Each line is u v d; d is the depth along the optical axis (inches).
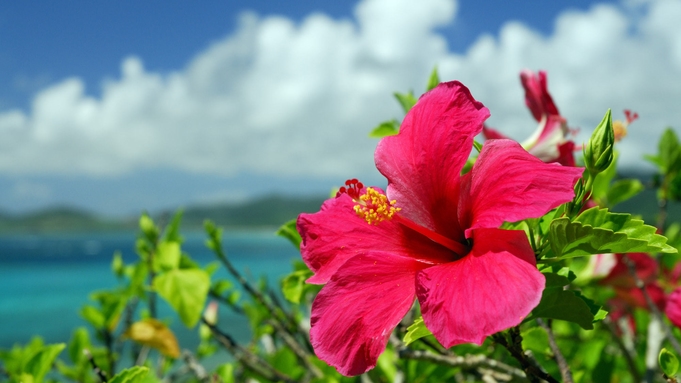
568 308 10.3
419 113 11.2
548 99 14.2
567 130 14.1
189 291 17.3
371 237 11.5
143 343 18.6
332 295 10.4
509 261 9.2
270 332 23.6
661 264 21.2
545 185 9.3
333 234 11.6
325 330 10.2
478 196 10.1
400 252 11.2
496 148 10.1
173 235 20.2
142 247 22.6
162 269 18.0
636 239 9.1
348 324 10.2
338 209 11.9
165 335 18.7
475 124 10.5
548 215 10.9
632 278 16.4
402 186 11.3
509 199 9.5
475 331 8.8
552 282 10.2
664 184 21.1
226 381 17.6
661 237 9.7
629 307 19.3
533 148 14.1
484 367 12.8
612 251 9.5
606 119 10.4
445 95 10.9
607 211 10.2
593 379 18.5
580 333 22.4
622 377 21.4
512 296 8.8
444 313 9.2
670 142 20.7
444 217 11.0
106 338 21.1
